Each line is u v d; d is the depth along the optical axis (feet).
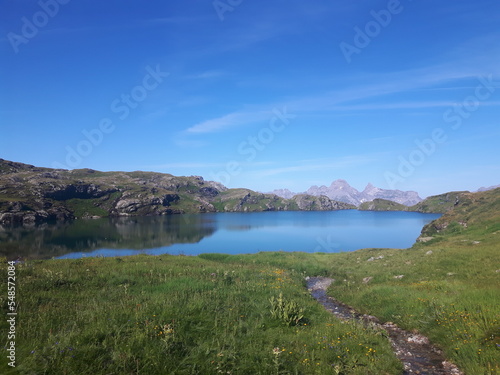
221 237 352.69
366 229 464.24
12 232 404.98
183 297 47.14
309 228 486.38
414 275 79.46
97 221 653.71
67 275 60.80
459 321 41.32
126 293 50.42
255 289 61.16
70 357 24.62
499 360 30.07
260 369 28.09
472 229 144.56
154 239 327.88
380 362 32.50
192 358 28.40
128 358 25.95
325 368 29.73
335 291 78.13
